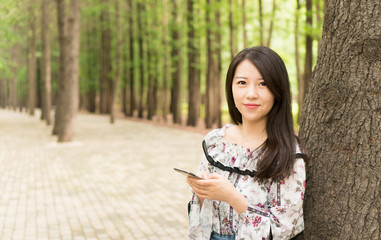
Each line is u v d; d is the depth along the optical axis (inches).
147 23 954.1
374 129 67.4
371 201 67.4
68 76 535.2
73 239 184.2
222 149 69.0
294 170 62.3
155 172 346.9
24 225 203.0
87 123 902.4
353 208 69.0
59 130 539.2
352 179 69.2
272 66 63.1
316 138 74.2
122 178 321.4
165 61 868.6
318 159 73.5
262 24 570.3
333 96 71.7
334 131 71.6
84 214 223.6
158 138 612.7
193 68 780.0
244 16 608.4
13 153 458.0
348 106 70.0
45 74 848.3
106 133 684.7
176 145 532.1
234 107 71.4
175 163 393.1
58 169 359.9
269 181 63.5
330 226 71.2
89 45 1364.4
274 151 62.9
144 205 243.1
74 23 529.7
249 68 63.9
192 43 775.7
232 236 67.0
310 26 369.7
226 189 60.4
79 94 1604.3
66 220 212.2
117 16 881.5
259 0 568.1
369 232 67.6
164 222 210.2
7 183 300.0
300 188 61.9
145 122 926.4
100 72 1295.5
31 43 1140.5
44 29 828.0
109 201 251.9
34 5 870.4
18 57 1381.6
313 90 76.2
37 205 240.8
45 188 285.6
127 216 220.2
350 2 70.2
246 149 66.5
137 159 417.1
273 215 60.9
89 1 1175.0
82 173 341.7
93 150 484.7
